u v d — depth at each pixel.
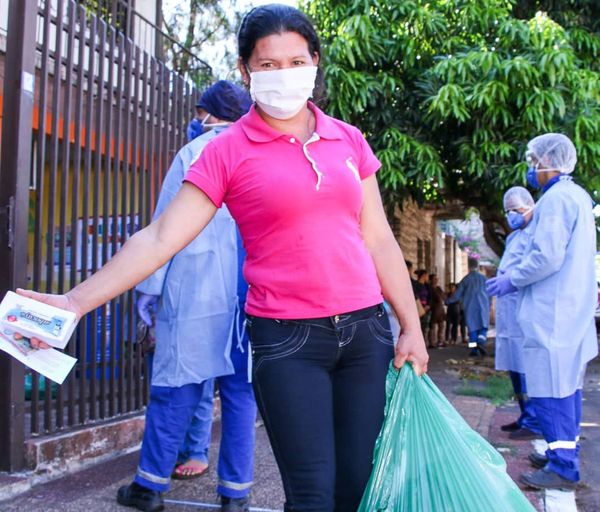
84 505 3.39
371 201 2.24
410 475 2.00
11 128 3.70
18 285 3.65
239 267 3.33
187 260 3.26
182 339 3.25
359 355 2.06
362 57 8.59
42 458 3.78
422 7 8.76
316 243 1.98
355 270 2.04
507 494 1.99
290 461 1.96
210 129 3.54
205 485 3.77
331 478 1.96
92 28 4.29
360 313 2.04
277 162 1.99
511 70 8.16
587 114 8.52
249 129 2.03
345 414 2.05
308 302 2.00
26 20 3.74
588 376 9.80
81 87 4.20
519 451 4.77
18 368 3.72
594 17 10.20
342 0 9.12
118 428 4.44
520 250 5.10
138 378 4.91
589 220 4.00
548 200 3.96
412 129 9.30
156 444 3.29
